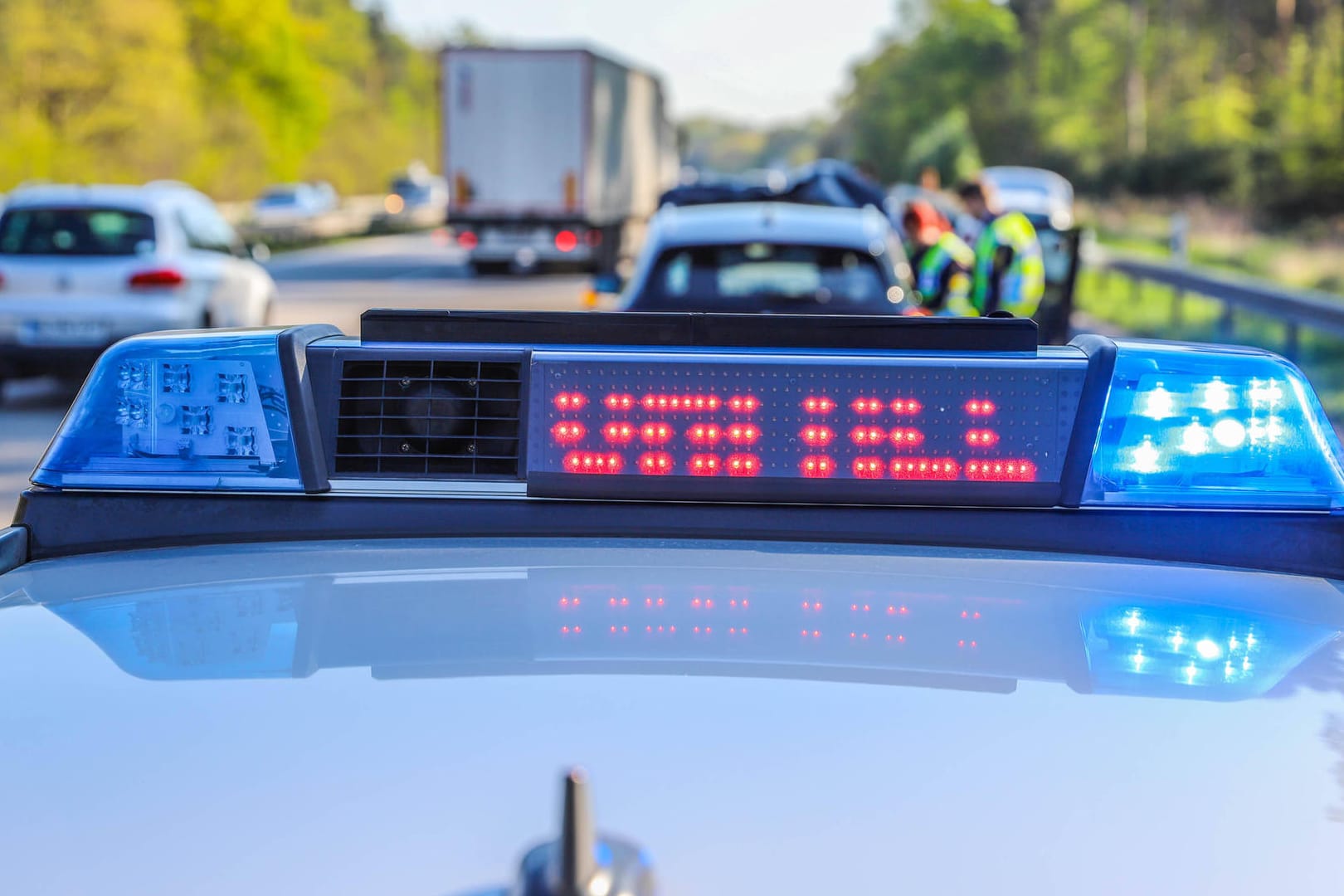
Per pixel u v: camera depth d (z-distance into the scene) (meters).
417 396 1.89
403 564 1.70
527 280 26.92
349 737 1.16
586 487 1.86
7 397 12.10
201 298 11.91
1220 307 20.25
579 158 27.11
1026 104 87.94
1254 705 1.26
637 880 0.83
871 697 1.24
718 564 1.69
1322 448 1.84
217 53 75.19
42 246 11.53
